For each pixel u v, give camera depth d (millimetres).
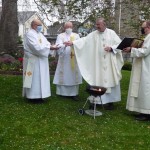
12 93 5328
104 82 4488
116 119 4188
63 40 5160
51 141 3334
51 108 4527
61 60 5145
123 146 3305
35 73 4676
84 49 4504
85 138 3457
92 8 6680
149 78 4113
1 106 4496
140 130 3799
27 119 3977
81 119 4090
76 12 6625
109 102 4617
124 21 7465
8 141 3283
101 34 4523
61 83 5152
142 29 4238
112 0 6809
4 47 9797
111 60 4516
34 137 3428
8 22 9820
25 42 4688
